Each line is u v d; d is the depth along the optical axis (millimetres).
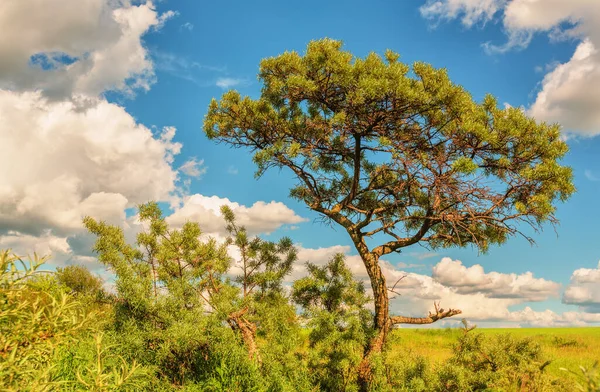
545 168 9188
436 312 9461
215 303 7891
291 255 10367
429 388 7383
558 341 19750
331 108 10133
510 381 7484
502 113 9828
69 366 3492
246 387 6199
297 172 10539
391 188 10531
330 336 7836
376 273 9461
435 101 9141
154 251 9320
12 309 2184
